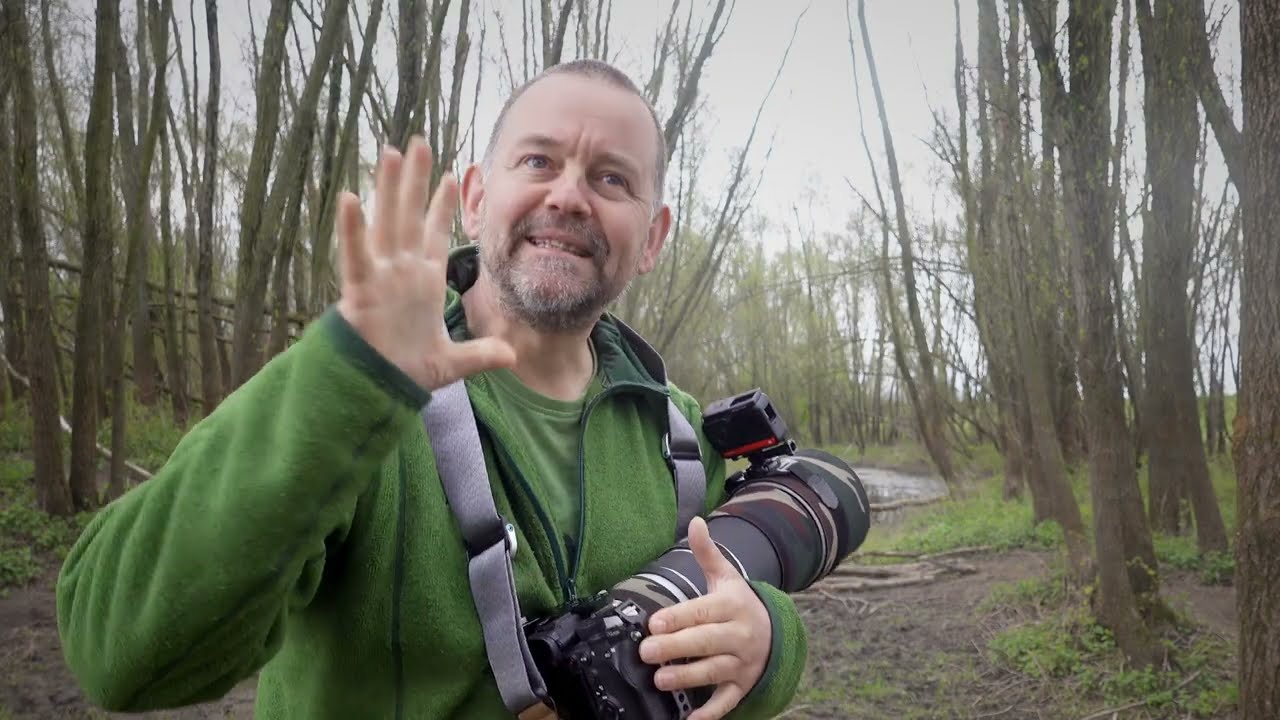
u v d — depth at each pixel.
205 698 1.03
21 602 6.32
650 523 1.47
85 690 1.03
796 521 1.54
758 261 24.56
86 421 8.23
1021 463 12.66
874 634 6.84
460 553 1.22
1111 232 5.60
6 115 9.95
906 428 28.56
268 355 5.45
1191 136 7.72
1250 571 3.50
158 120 8.19
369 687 1.19
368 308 0.91
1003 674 5.83
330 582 1.19
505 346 0.97
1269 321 3.42
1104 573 5.77
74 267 12.47
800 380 27.20
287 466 0.89
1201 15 6.29
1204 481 8.18
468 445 1.25
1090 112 5.39
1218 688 5.22
